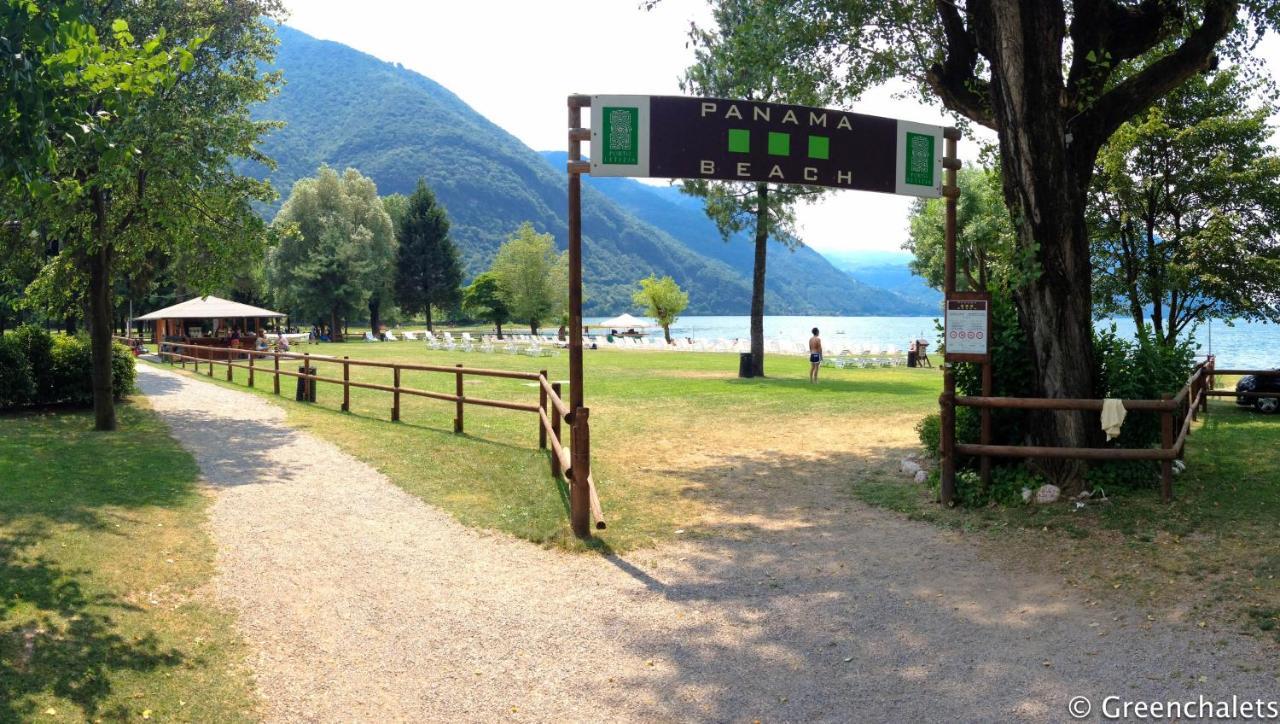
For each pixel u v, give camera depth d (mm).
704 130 7449
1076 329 8289
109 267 14039
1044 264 8273
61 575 5715
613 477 10227
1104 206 16438
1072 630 5121
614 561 6848
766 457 11602
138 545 6609
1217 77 15578
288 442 12320
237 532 7363
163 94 12023
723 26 22516
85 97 5449
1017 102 8164
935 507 8250
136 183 12844
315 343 54875
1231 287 15086
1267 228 15273
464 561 6809
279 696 4430
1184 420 9055
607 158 7312
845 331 128500
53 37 4824
